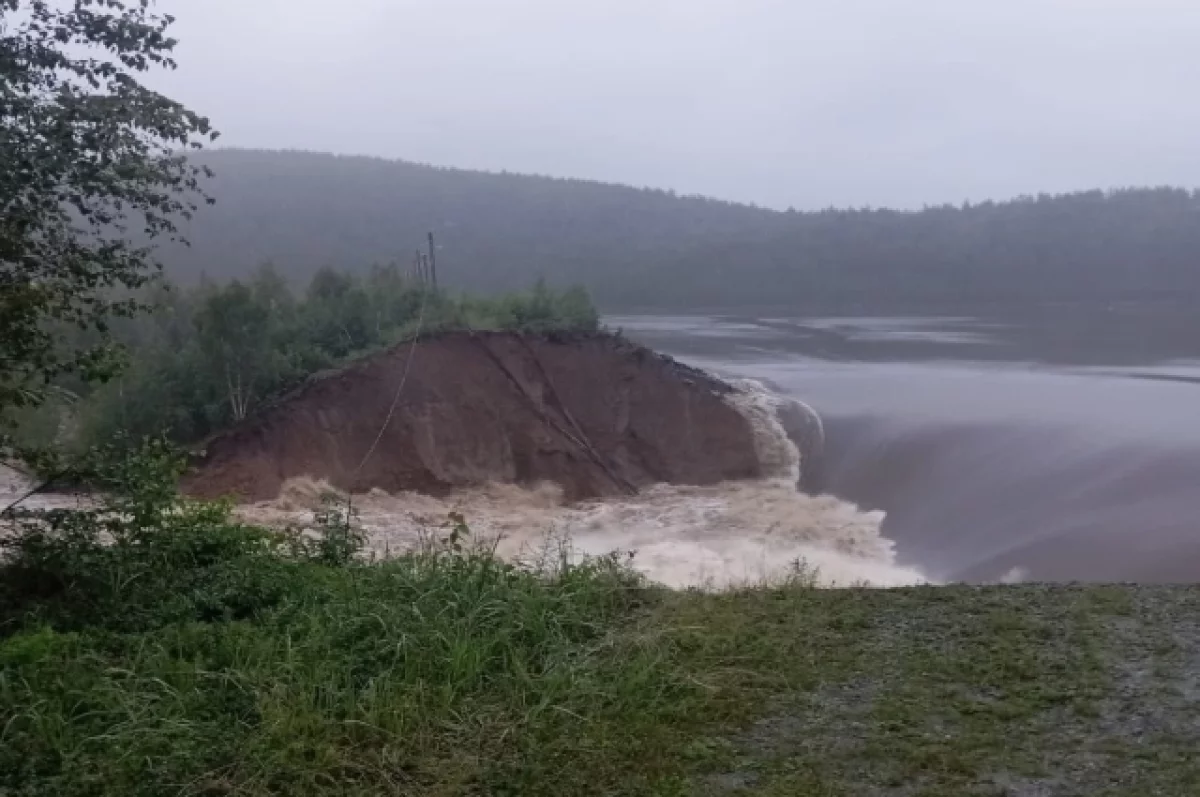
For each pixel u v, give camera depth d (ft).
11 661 18.34
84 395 65.51
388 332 98.94
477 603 20.97
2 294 20.65
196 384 86.63
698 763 15.67
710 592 25.70
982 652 19.72
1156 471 61.77
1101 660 19.15
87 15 22.11
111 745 15.62
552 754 15.70
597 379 97.04
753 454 88.84
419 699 17.17
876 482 77.56
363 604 20.97
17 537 22.66
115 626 20.98
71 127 21.99
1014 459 71.05
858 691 18.19
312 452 83.51
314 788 14.88
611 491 87.71
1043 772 15.05
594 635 21.01
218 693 17.39
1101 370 114.32
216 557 25.08
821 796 14.53
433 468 86.33
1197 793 14.32
